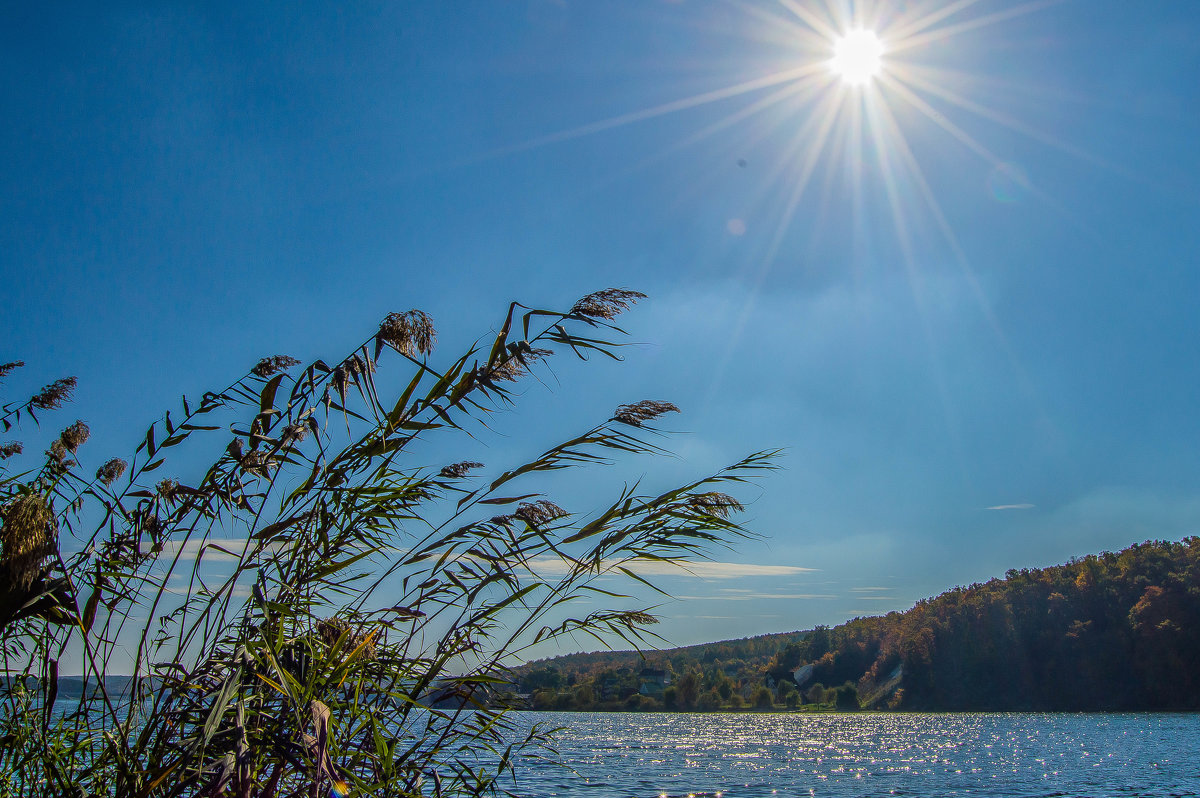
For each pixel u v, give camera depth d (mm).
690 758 59531
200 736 3270
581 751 64562
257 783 3305
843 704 188125
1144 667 152875
